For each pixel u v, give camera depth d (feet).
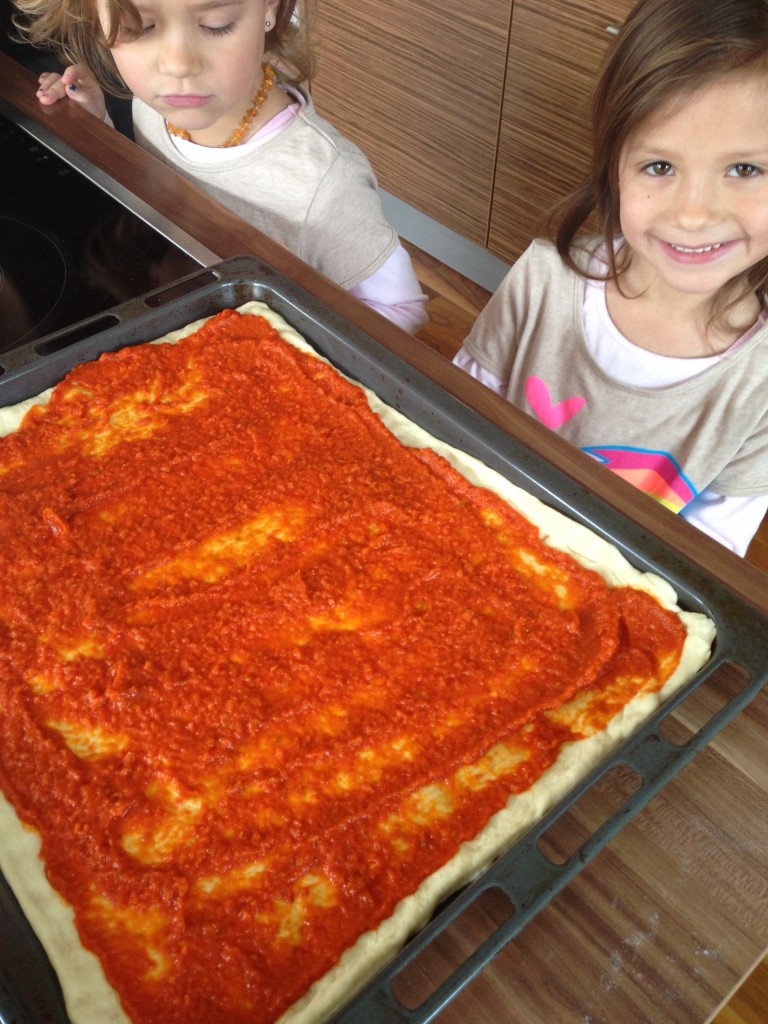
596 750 2.41
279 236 4.85
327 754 2.41
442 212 8.84
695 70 3.09
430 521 2.95
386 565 2.85
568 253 4.21
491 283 8.86
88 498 3.00
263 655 2.62
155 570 2.83
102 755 2.42
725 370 4.11
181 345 3.46
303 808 2.31
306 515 2.98
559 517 2.90
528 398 4.59
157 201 3.99
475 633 2.67
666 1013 1.94
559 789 2.34
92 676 2.56
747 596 2.69
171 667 2.58
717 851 2.17
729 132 3.16
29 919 2.14
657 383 4.26
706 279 3.64
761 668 2.47
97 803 2.31
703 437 4.23
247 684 2.55
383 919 2.13
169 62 3.90
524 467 2.98
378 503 2.99
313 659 2.61
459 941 2.05
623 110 3.38
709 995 1.96
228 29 3.92
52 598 2.74
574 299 4.33
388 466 3.11
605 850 2.17
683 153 3.28
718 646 2.54
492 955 1.94
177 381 3.36
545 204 7.81
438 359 3.37
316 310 3.46
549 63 6.98
